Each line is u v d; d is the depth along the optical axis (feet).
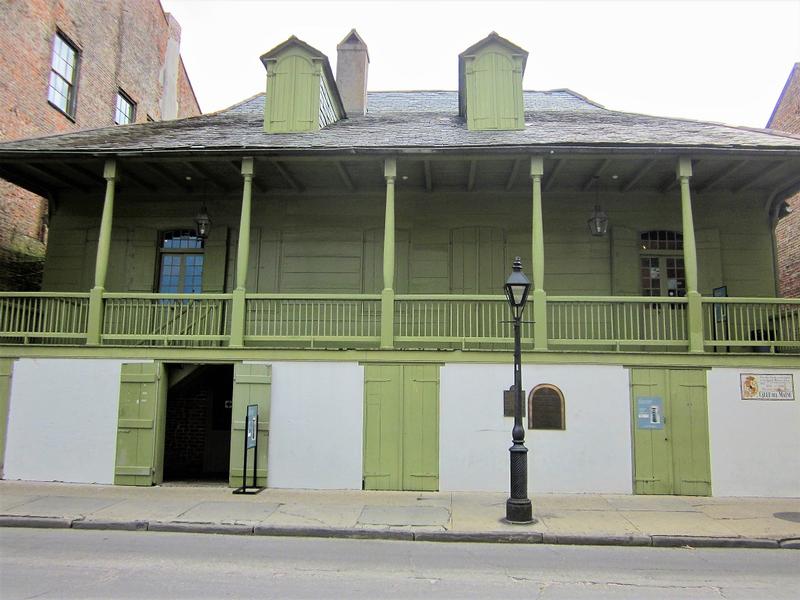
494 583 18.33
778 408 31.50
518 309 27.04
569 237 39.83
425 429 32.12
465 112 44.27
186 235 42.19
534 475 31.42
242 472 32.48
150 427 33.04
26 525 25.22
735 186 38.81
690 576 19.31
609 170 36.35
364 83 50.14
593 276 39.37
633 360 31.99
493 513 26.96
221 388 41.55
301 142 35.19
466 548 22.70
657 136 34.88
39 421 33.37
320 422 32.50
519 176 37.88
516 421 26.48
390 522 25.35
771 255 39.04
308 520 25.53
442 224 40.37
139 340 38.37
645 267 39.63
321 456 32.22
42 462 33.09
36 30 48.57
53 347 33.88
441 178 38.50
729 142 32.81
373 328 39.09
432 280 39.81
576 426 31.68
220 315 34.78
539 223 33.12
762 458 31.22
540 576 19.12
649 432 31.60
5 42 44.96
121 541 22.91
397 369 32.65
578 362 32.14
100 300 34.30
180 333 36.06
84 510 26.84
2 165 37.04
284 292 40.32
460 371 32.45
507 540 23.67
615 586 18.16
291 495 30.45
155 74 70.79
